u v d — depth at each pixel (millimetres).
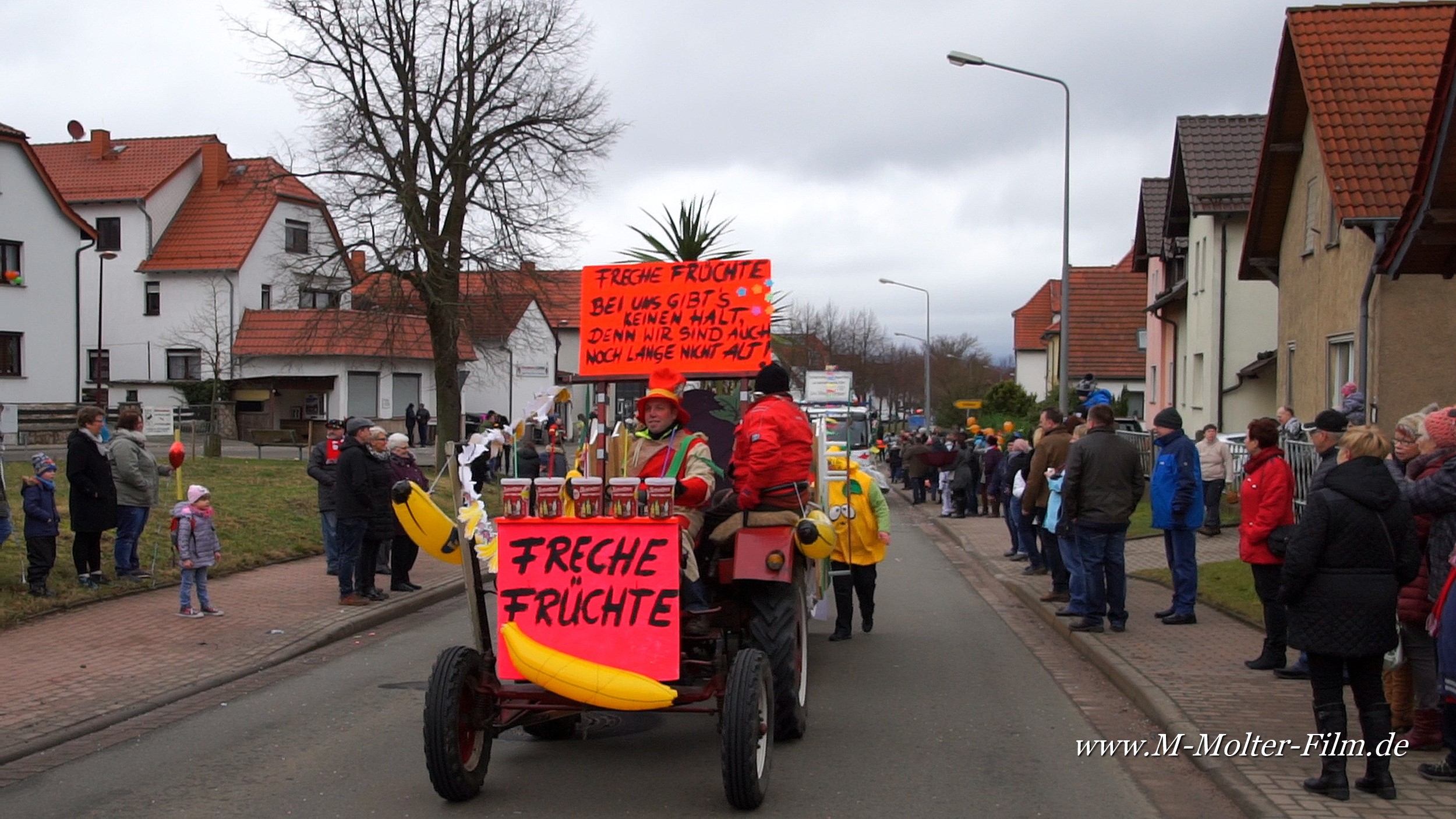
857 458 11102
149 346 46219
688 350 8031
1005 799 5891
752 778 5574
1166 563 14875
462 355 47062
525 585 5938
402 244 27984
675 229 11547
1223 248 26922
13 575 11602
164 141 48938
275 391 42969
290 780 6266
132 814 5676
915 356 83188
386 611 11836
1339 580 5535
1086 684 8680
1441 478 6039
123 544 12375
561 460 8062
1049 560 12430
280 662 9570
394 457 13086
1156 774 6320
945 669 9336
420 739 7121
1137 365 46438
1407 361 15719
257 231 46406
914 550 19156
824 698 8281
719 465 7832
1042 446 12273
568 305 60188
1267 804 5512
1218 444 17250
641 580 5859
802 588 7492
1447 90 10906
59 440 30625
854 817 5617
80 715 7586
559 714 6418
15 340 35094
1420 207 11438
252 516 17141
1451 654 5602
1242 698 7633
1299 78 19141
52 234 36031
